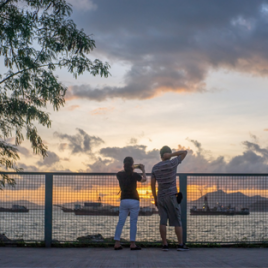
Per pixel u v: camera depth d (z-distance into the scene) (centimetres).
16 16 1020
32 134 1026
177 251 573
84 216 627
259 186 632
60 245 625
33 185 635
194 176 629
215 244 620
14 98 1012
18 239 630
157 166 589
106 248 608
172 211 579
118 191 624
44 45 1059
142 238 616
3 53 1008
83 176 630
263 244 620
